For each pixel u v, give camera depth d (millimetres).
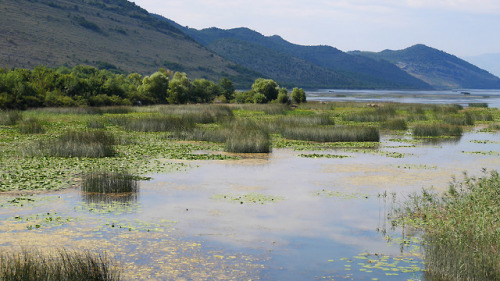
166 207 13523
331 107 67688
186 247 10375
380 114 49875
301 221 12477
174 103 74000
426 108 65250
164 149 24906
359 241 11000
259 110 57688
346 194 15609
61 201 13828
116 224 11805
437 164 21984
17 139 27016
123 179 15625
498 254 9008
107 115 46906
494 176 14375
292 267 9406
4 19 169125
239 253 10109
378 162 22344
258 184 16922
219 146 26984
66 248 10000
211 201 14320
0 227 11297
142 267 9180
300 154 24594
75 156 21625
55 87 59375
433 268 9156
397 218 12828
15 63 133875
